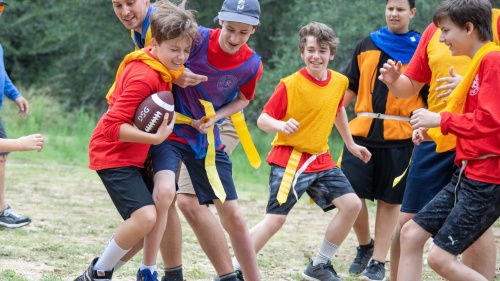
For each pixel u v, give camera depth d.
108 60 40.81
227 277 8.05
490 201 7.21
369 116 10.55
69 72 42.44
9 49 43.50
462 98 7.30
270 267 10.85
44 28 44.12
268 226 9.45
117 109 7.21
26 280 8.76
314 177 9.50
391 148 10.45
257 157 8.45
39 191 17.77
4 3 11.66
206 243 8.06
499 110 6.92
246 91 8.12
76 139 29.17
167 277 8.40
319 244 13.00
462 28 7.20
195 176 7.96
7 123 31.20
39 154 25.61
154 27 7.26
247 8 7.55
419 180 8.55
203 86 7.83
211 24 38.25
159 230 7.57
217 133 8.13
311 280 9.73
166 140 7.83
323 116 9.51
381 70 8.45
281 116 9.45
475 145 7.21
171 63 7.30
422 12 26.77
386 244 10.42
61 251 10.90
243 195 19.11
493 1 16.39
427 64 8.63
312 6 34.22
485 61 7.06
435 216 7.50
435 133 8.10
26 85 43.88
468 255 8.23
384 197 10.49
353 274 10.77
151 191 7.93
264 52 39.28
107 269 7.50
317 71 9.45
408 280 7.50
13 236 11.96
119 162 7.38
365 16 29.62
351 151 10.12
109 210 15.62
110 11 40.88
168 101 7.21
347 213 9.41
